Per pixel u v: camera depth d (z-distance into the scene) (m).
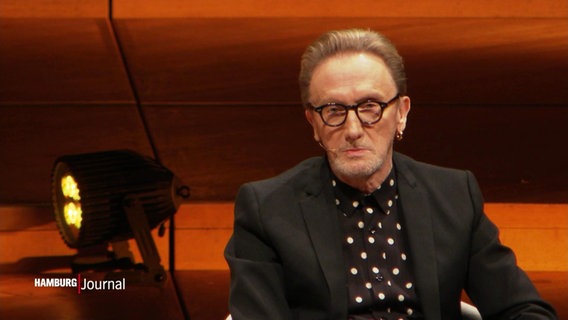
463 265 7.62
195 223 16.50
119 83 16.27
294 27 16.16
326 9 16.08
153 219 14.99
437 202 7.77
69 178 14.70
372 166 7.29
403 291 7.49
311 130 16.52
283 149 16.55
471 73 16.31
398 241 7.65
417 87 16.38
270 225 7.60
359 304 7.43
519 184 16.52
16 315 13.36
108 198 14.55
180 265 16.42
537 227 16.44
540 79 16.31
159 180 14.86
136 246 16.38
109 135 16.41
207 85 16.39
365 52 7.34
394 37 16.16
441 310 7.48
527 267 16.44
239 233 7.75
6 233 16.23
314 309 7.46
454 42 16.19
